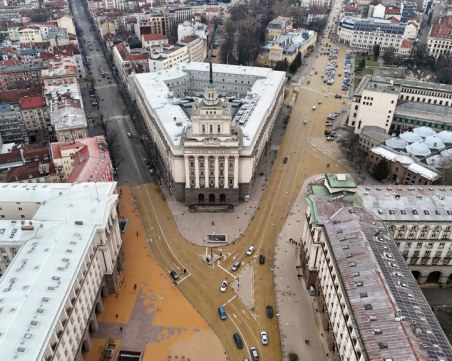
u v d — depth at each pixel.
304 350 127.44
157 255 164.25
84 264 125.12
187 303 143.75
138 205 193.38
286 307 142.12
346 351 111.06
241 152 184.25
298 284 151.25
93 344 130.00
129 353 126.94
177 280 152.75
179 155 184.62
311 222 138.62
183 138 184.75
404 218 140.00
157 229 178.12
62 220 137.00
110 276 143.12
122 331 133.75
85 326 124.94
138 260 161.50
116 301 144.50
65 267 118.12
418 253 146.62
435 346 94.50
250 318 138.38
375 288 109.25
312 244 140.38
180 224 181.12
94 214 139.00
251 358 125.62
